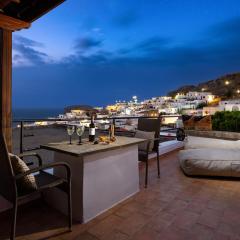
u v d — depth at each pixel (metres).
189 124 8.80
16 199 1.75
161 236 2.02
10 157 1.76
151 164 4.35
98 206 2.41
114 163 2.61
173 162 4.49
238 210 2.50
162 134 7.29
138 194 2.93
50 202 2.58
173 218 2.33
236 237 2.01
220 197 2.85
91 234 2.05
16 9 2.71
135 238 1.99
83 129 2.75
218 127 8.93
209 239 1.98
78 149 2.31
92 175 2.34
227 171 3.45
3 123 2.64
